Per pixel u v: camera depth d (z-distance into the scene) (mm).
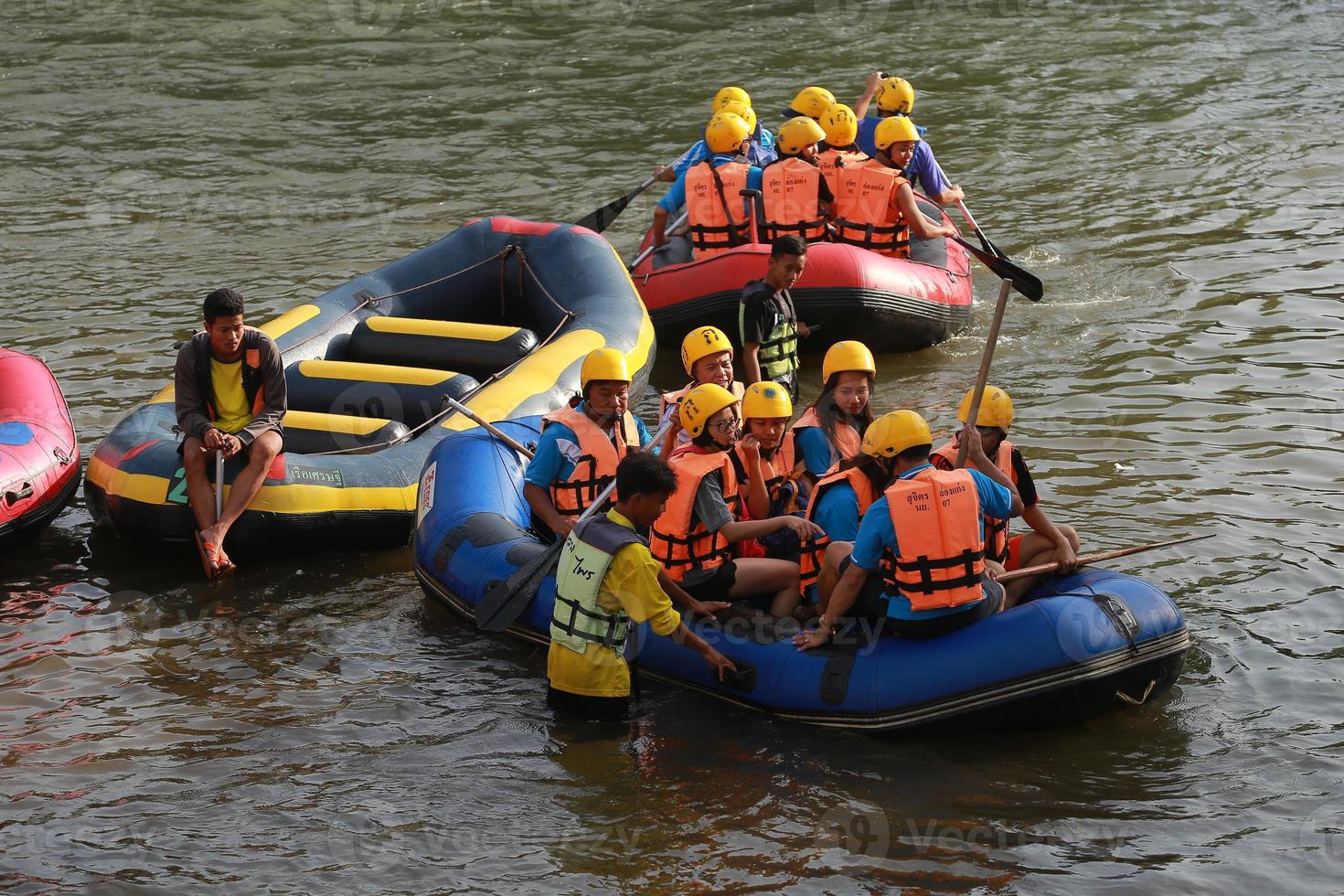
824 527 11867
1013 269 16562
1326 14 43562
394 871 9836
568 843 10148
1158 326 21453
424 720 11875
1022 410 18516
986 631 11141
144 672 12703
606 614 11484
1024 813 10383
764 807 10547
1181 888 9469
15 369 16156
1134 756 11086
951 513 10820
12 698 12211
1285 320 21453
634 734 11617
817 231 20438
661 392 20234
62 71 38781
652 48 41500
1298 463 16578
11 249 26391
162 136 33656
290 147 32969
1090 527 14977
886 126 20750
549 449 12898
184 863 9961
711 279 20375
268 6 45812
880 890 9539
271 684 12508
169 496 14578
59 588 14383
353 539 15195
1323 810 10297
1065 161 30688
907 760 11109
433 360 18250
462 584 13258
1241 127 32594
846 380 12672
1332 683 11984
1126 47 40500
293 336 18219
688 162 22156
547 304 19750
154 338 21922
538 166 31422
